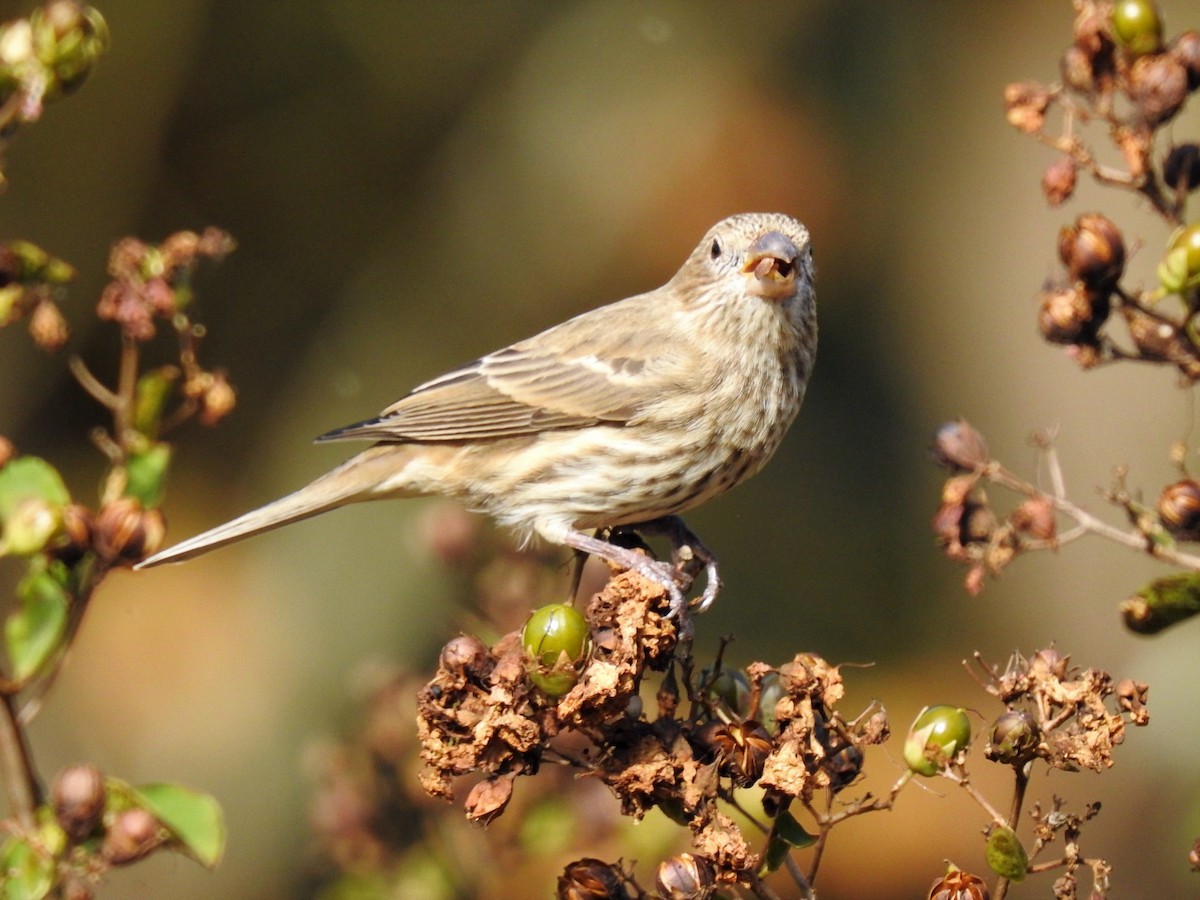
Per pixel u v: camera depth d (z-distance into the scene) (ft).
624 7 50.01
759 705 16.60
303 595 43.50
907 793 40.81
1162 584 17.40
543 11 49.88
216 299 48.55
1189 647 27.22
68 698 43.78
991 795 39.88
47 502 17.03
